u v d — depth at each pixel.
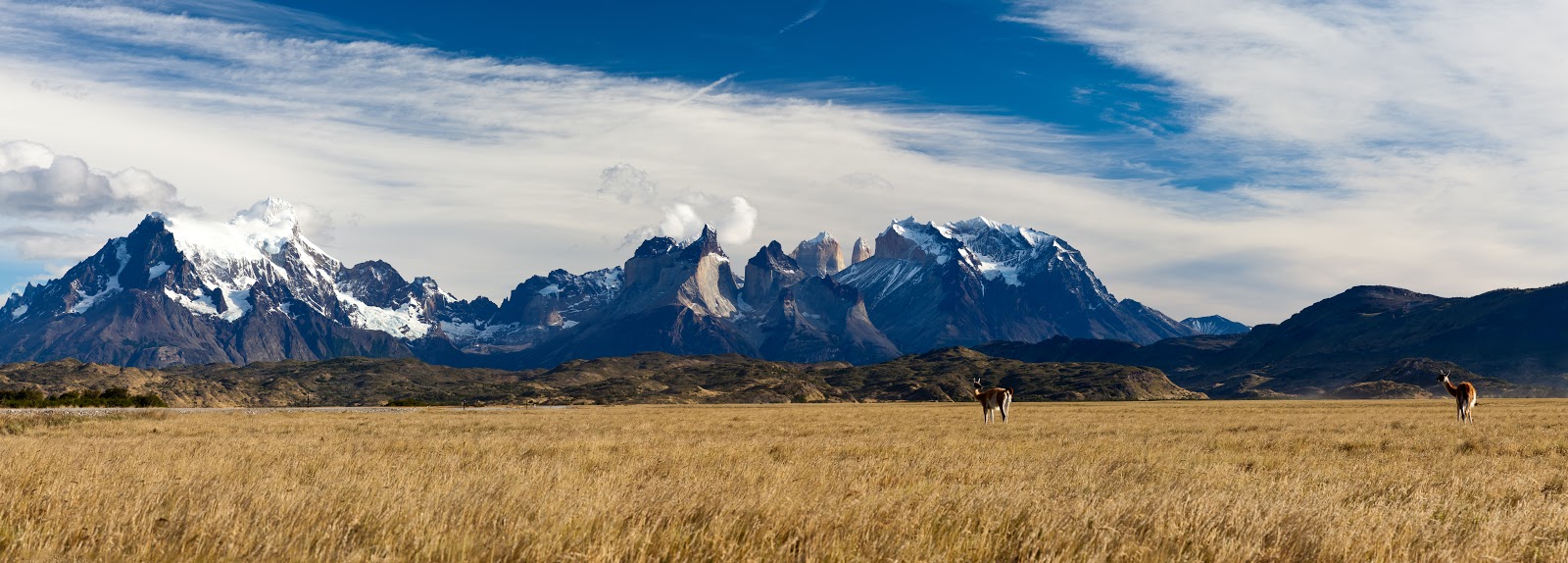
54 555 11.27
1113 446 29.36
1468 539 12.55
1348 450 28.59
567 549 11.53
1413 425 44.06
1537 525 13.65
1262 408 83.69
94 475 18.20
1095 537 12.13
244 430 45.38
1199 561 11.44
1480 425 43.72
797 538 11.80
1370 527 12.91
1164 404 112.62
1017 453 26.72
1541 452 27.61
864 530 12.34
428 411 88.44
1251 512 13.74
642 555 11.16
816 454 26.25
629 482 18.56
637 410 94.19
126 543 11.71
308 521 12.88
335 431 44.66
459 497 14.66
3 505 13.78
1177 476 20.31
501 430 45.34
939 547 11.72
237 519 12.55
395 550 11.38
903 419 60.19
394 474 19.45
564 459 24.95
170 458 24.16
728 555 11.26
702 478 18.84
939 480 19.08
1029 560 11.42
